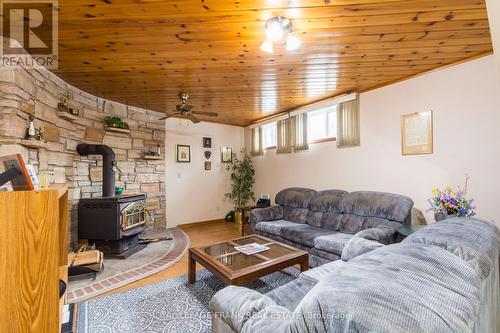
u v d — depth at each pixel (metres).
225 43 2.15
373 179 3.32
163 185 4.82
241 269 1.97
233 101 3.97
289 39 1.96
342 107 3.66
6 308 0.94
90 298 2.21
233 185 5.82
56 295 0.99
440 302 0.67
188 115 3.49
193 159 5.29
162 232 4.50
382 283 0.72
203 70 2.74
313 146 4.21
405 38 2.09
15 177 1.07
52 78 2.84
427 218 2.78
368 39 2.10
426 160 2.79
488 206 2.35
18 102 2.20
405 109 2.97
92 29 1.92
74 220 3.36
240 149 6.04
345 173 3.70
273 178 5.14
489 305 1.02
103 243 3.27
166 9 1.68
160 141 4.79
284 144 4.73
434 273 0.79
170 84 3.18
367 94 3.38
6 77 2.12
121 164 4.19
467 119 2.48
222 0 1.59
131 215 3.46
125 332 1.76
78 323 1.85
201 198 5.39
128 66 2.62
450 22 1.86
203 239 4.18
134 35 2.01
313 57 2.44
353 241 2.08
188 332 1.77
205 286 2.45
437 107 2.69
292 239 3.13
